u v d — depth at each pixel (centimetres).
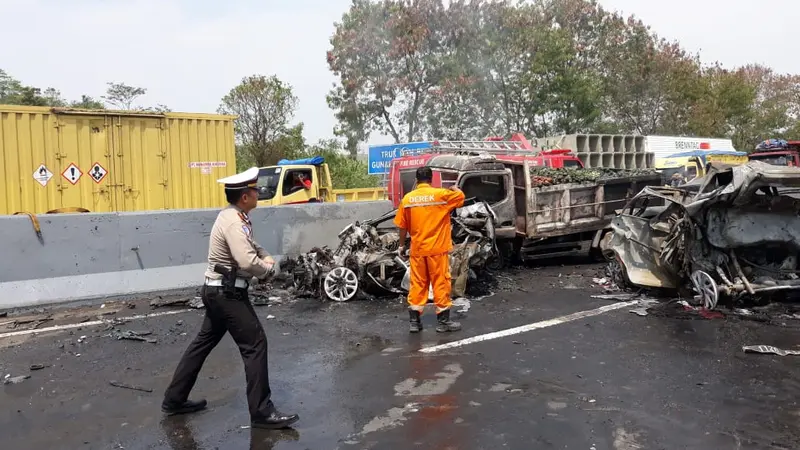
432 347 604
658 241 832
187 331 687
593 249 1191
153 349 618
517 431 401
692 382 489
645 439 387
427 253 652
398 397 468
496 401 455
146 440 401
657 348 587
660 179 1277
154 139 1213
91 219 844
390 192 1241
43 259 808
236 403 464
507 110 2994
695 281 757
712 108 3603
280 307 809
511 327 680
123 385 510
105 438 405
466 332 661
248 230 417
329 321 724
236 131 2848
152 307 812
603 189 1184
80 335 673
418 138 3062
